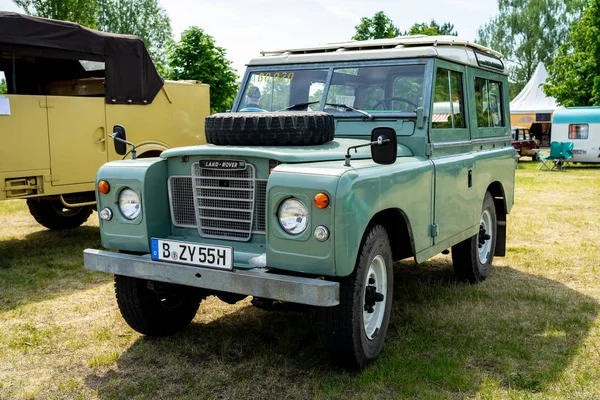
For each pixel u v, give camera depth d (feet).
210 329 14.96
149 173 12.43
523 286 18.74
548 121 100.99
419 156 14.30
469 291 18.06
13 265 22.15
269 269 11.21
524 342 13.89
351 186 10.40
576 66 90.53
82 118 24.47
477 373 12.18
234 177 11.89
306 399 11.16
